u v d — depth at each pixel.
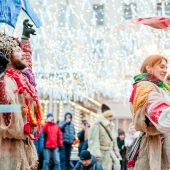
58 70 21.55
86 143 12.63
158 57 4.20
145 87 3.97
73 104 26.91
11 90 3.64
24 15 6.11
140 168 4.08
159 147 4.03
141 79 4.12
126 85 24.70
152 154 4.01
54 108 25.23
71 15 20.64
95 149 9.45
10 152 3.66
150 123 3.97
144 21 4.43
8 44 3.82
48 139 13.59
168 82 4.70
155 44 17.14
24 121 3.80
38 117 3.90
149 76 4.12
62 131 15.01
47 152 13.54
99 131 9.66
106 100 32.12
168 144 4.11
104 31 19.38
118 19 21.09
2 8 3.90
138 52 18.75
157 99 3.84
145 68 4.25
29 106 3.87
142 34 18.08
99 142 9.62
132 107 4.14
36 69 19.95
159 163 4.00
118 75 24.98
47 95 24.56
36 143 13.57
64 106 25.56
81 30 19.25
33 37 16.89
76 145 19.80
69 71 21.53
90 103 30.44
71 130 15.10
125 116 32.50
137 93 3.96
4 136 3.61
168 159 4.09
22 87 3.73
